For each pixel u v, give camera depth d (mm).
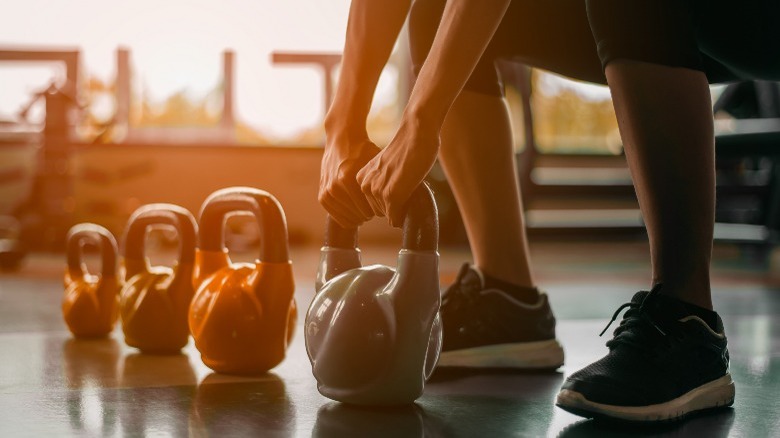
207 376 1202
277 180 6012
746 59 1070
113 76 5816
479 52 888
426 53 1266
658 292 975
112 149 5820
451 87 886
